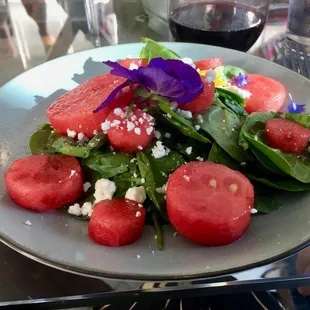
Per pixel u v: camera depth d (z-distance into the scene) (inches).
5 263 11.0
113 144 12.5
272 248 10.1
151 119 12.5
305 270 10.2
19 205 11.7
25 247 10.1
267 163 12.3
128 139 12.2
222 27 18.7
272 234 10.7
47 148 13.4
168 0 20.6
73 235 11.0
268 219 11.4
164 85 12.3
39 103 15.6
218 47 17.8
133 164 12.4
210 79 13.7
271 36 21.3
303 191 12.1
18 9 24.2
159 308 11.2
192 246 10.6
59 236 10.8
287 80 16.5
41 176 12.0
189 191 10.9
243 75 16.0
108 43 21.0
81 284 10.1
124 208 11.2
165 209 11.8
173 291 9.7
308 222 10.9
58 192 11.7
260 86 15.8
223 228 10.3
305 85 16.0
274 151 11.9
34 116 15.1
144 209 11.4
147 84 12.5
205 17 19.2
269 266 10.2
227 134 13.0
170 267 9.6
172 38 21.3
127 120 12.4
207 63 16.6
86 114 12.7
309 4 19.8
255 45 20.6
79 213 11.8
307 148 12.9
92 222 10.9
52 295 10.1
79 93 14.0
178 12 19.6
